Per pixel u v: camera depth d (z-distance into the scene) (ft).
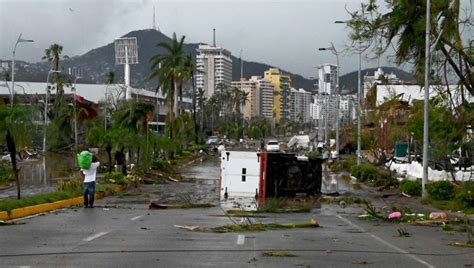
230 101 652.48
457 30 97.19
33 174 153.07
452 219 67.21
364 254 41.39
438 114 102.73
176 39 250.57
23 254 39.11
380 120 177.37
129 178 130.62
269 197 100.53
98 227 56.13
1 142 78.28
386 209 81.15
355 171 153.07
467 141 107.24
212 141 418.31
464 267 36.70
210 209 80.28
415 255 41.39
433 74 101.60
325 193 109.70
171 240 47.16
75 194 90.89
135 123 159.94
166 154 216.13
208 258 38.52
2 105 77.41
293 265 36.29
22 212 67.41
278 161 101.81
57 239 46.83
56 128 267.59
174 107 261.65
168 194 108.27
